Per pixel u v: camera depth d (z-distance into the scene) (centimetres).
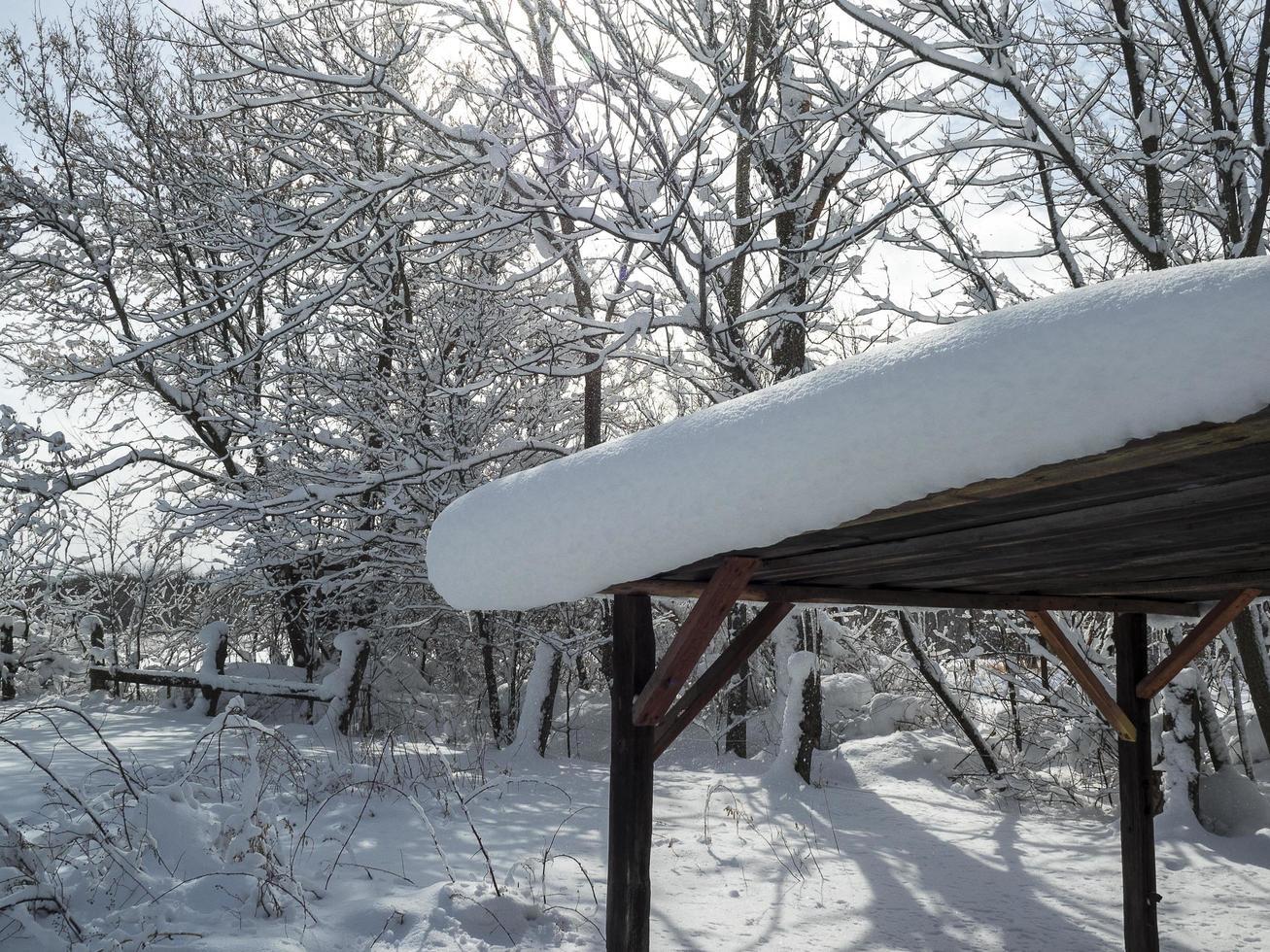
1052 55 812
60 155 1132
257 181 1027
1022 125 790
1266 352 114
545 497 233
